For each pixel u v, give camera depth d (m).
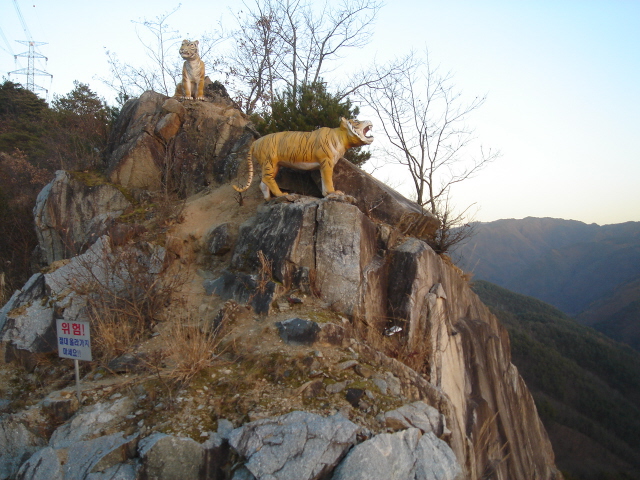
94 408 5.20
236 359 5.81
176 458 4.43
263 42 17.98
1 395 6.23
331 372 5.52
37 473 4.53
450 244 9.49
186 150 10.77
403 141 15.36
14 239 13.02
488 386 8.44
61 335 5.48
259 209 8.19
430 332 7.06
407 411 5.17
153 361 5.95
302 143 7.88
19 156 19.75
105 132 13.11
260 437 4.48
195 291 7.57
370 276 7.00
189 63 11.83
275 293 6.68
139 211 9.66
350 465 4.30
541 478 9.66
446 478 4.57
